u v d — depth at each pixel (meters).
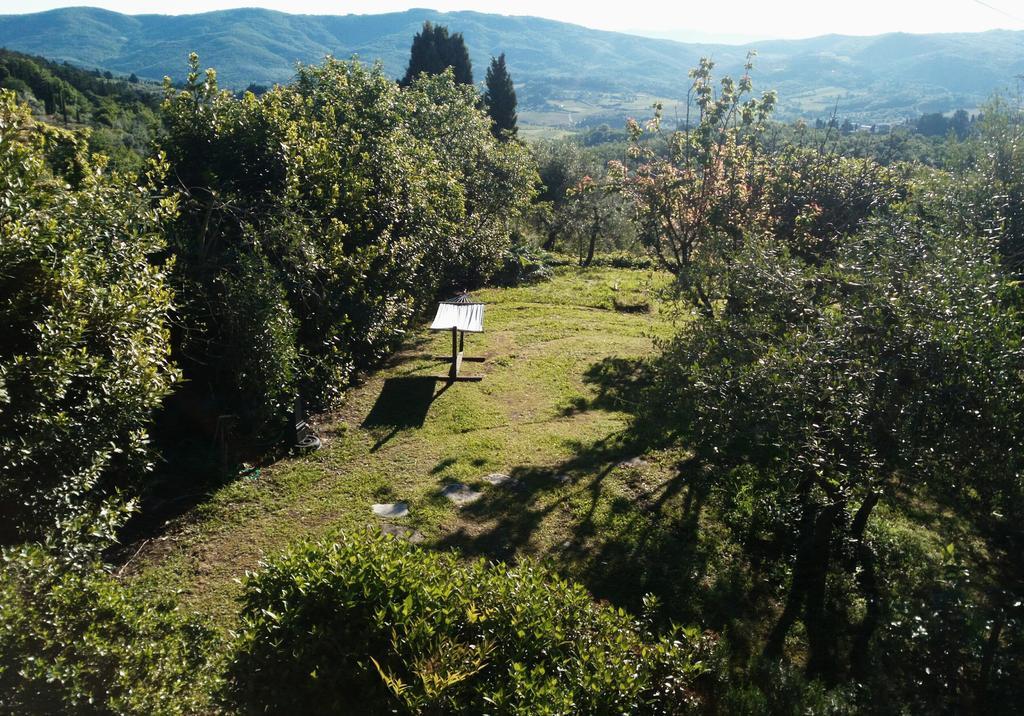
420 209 15.49
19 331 5.66
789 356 6.23
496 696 4.27
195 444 9.60
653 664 5.06
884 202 13.19
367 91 17.31
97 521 5.33
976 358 5.36
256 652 4.66
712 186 14.85
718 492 9.05
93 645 4.05
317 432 10.80
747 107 14.77
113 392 5.78
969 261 6.72
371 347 13.65
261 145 12.20
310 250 11.31
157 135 12.31
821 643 6.43
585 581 7.23
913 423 5.38
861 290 6.64
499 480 9.39
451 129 22.75
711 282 9.69
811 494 8.18
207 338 10.27
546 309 18.92
